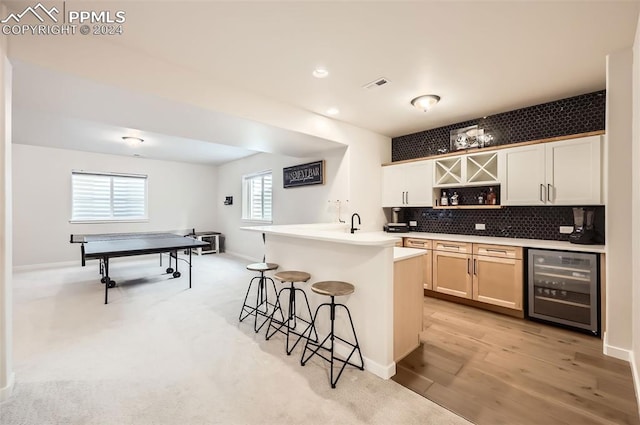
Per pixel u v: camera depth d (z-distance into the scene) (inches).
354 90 118.8
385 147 187.3
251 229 123.6
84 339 103.3
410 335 93.4
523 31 80.1
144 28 79.9
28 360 88.7
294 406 68.4
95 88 89.4
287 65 99.3
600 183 109.8
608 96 90.4
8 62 71.3
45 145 220.2
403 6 70.7
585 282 106.6
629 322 89.2
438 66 99.8
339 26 78.7
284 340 103.1
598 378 79.8
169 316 126.3
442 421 63.7
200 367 85.1
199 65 99.6
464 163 148.9
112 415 65.2
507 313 127.6
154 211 280.5
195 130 134.0
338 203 169.8
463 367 85.8
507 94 122.4
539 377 80.5
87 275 203.2
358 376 81.0
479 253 133.3
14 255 216.7
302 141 153.8
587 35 81.4
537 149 125.0
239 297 154.0
